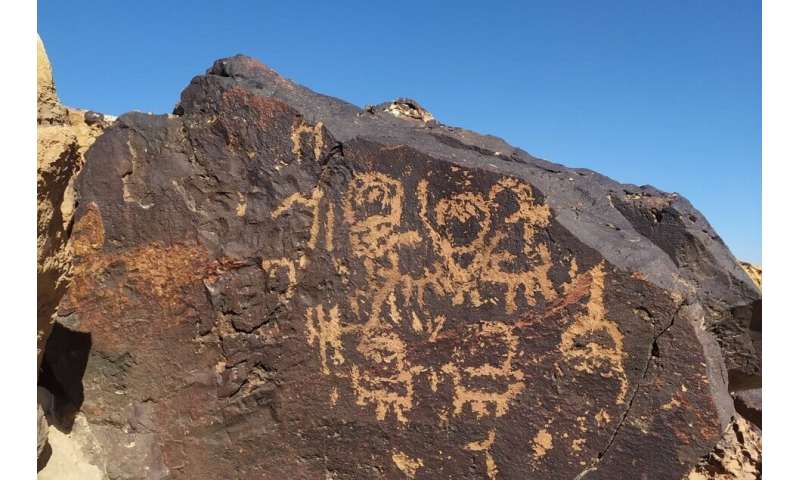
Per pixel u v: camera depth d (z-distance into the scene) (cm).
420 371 318
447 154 321
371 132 332
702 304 316
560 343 301
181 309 339
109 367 347
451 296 314
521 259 305
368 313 322
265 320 332
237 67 346
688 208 337
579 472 300
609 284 294
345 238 324
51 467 314
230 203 335
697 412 286
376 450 325
